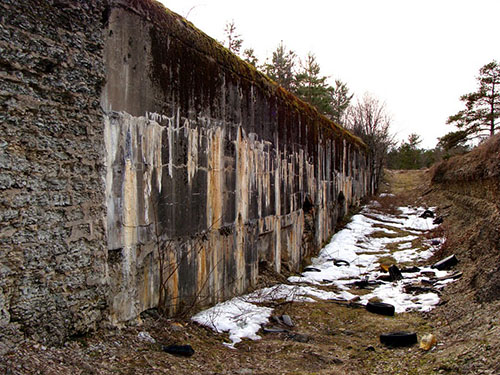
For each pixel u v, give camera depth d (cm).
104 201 359
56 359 291
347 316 602
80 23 336
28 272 295
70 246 327
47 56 310
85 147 341
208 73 524
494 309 480
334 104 2650
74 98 332
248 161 646
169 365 345
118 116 375
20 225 291
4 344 275
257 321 530
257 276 686
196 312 499
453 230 1086
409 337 482
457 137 2134
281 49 2048
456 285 676
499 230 680
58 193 318
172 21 450
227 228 579
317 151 1077
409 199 2008
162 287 434
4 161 282
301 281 804
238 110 608
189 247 485
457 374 363
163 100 436
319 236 1106
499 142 1010
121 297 379
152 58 418
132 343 367
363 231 1310
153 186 421
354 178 1673
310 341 495
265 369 392
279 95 783
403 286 754
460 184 1316
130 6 385
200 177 508
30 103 299
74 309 329
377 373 403
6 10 283
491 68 2059
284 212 820
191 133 488
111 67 366
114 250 372
